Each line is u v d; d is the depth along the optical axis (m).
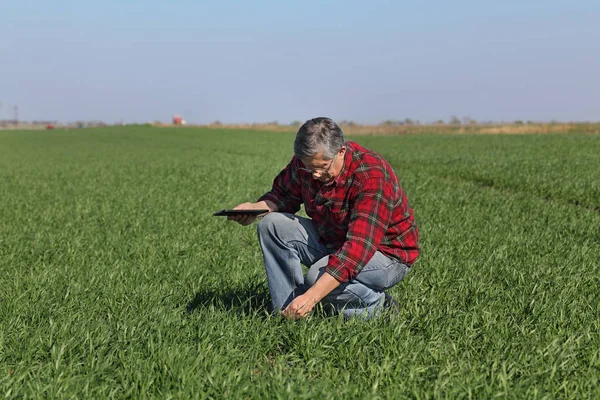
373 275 4.65
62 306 5.22
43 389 3.57
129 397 3.59
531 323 4.79
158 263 7.21
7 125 171.50
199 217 10.52
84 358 4.14
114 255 7.61
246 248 8.38
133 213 11.03
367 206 4.39
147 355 4.12
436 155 27.69
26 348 4.22
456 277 6.13
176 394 3.51
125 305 5.25
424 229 9.06
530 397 3.51
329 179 4.41
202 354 4.01
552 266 6.77
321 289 4.36
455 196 13.27
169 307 5.23
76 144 48.75
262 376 3.86
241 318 4.89
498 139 42.12
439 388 3.58
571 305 5.16
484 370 3.90
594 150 29.36
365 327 4.54
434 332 4.48
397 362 3.94
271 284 4.88
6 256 7.61
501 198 12.90
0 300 5.50
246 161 26.42
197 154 33.31
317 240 4.85
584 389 3.72
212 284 6.04
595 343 4.33
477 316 4.80
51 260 7.60
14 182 17.95
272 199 5.08
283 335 4.48
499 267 6.66
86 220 10.48
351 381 3.83
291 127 87.31
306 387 3.61
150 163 25.84
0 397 3.53
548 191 14.45
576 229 9.37
